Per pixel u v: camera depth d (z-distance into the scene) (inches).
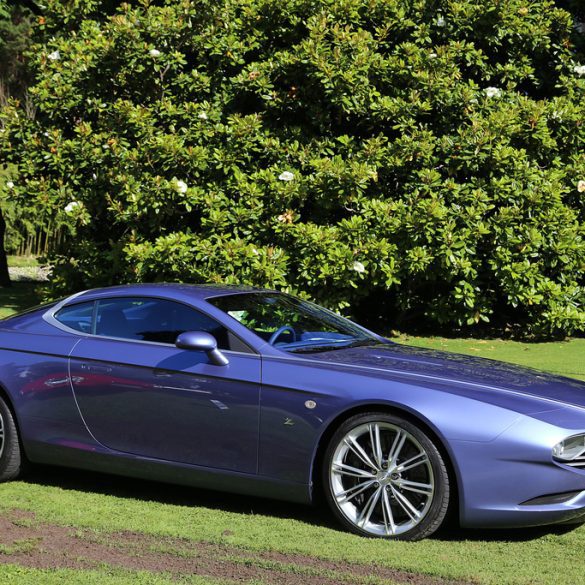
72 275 629.9
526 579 191.2
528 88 673.6
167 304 265.1
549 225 577.0
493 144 575.5
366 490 224.2
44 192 593.3
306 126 613.9
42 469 300.0
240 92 613.6
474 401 215.9
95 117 627.8
